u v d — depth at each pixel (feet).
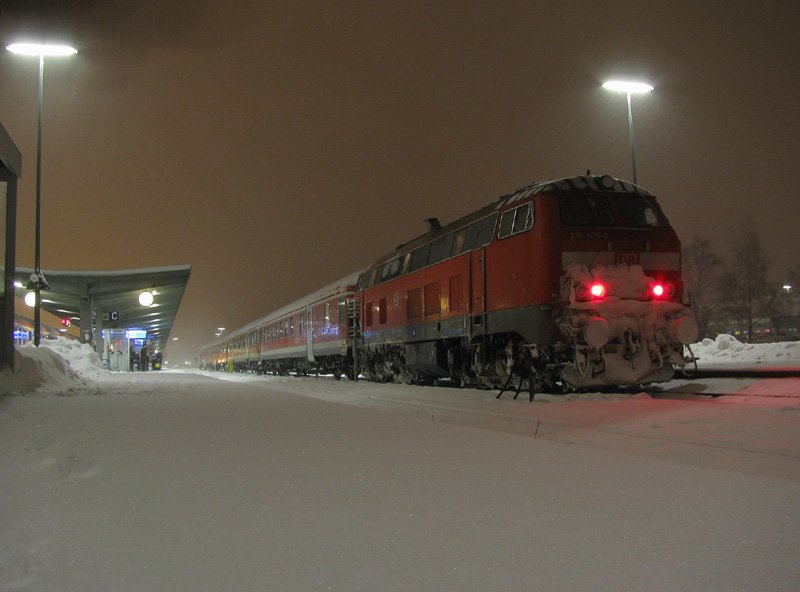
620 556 10.71
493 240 49.11
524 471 17.42
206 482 16.62
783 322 159.53
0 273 52.49
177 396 49.42
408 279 67.77
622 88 78.43
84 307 123.03
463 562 10.55
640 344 41.78
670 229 44.75
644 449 21.56
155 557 10.92
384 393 51.72
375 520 12.98
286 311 131.54
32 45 79.77
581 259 42.80
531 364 40.47
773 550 10.91
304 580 9.86
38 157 83.41
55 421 30.76
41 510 13.97
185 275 123.34
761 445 21.12
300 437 24.45
